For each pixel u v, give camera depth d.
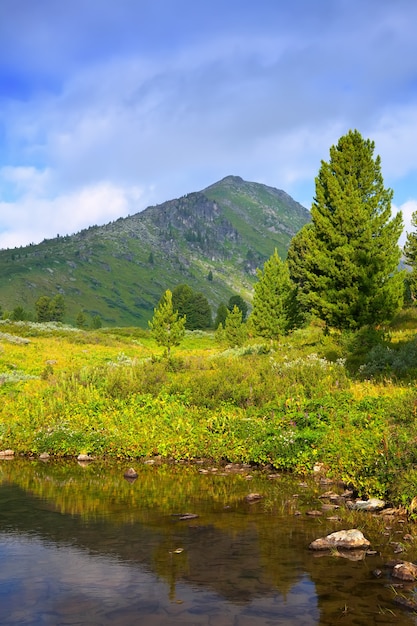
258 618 4.39
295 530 6.89
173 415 14.16
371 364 19.95
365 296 27.77
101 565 5.61
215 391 15.74
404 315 40.44
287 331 43.47
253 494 8.65
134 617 4.38
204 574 5.36
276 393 15.16
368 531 6.84
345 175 30.11
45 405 16.03
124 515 7.60
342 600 4.76
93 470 11.07
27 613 4.45
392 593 4.92
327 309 28.52
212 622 4.30
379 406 12.69
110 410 15.20
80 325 141.75
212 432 12.84
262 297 43.56
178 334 48.81
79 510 7.87
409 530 6.88
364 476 9.02
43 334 52.06
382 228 28.81
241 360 27.31
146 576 5.30
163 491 9.14
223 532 6.79
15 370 28.42
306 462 10.70
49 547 6.19
